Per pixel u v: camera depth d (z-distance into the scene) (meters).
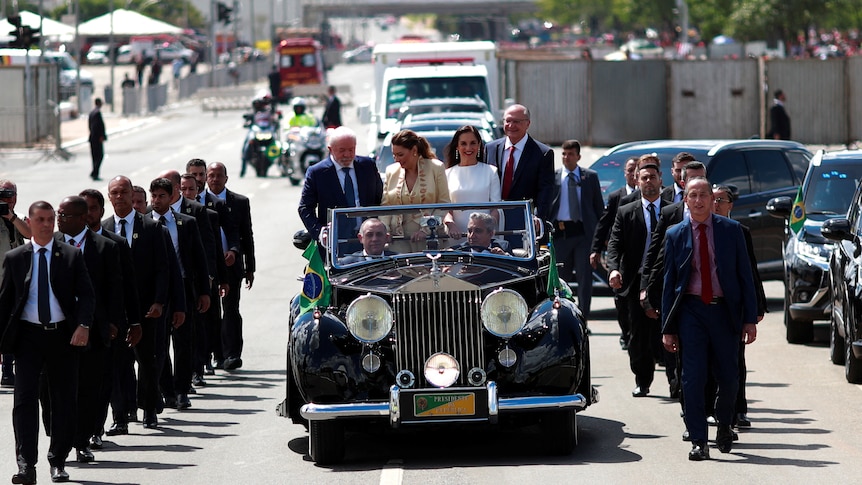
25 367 17.92
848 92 87.94
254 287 38.62
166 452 20.05
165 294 21.75
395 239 19.97
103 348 19.14
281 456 19.61
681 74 88.81
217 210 27.12
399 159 20.73
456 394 18.11
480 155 21.77
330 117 85.38
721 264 18.53
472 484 17.22
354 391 18.38
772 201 30.02
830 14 162.75
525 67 90.06
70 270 18.08
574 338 18.64
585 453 19.19
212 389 25.50
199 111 131.12
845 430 20.48
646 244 23.31
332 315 19.00
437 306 18.34
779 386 24.36
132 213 21.86
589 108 89.88
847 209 29.56
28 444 17.80
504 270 19.38
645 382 23.67
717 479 17.20
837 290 25.98
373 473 18.20
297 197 60.72
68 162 79.81
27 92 90.06
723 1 173.12
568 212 29.25
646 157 23.47
